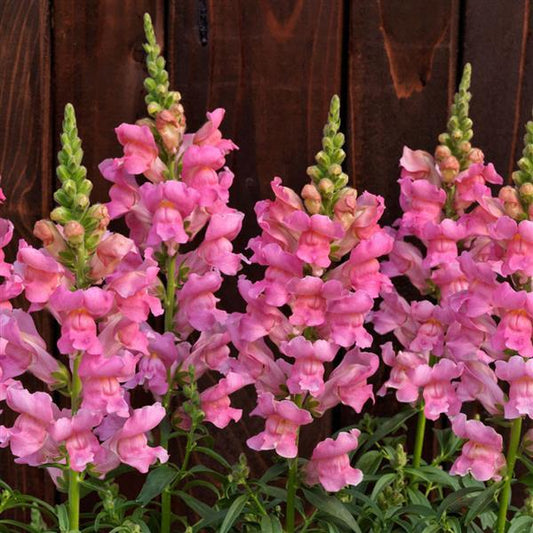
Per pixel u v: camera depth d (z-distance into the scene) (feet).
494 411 4.05
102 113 4.63
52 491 4.75
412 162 4.41
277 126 4.66
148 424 3.86
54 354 4.69
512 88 4.68
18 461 3.86
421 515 4.24
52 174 4.64
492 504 4.01
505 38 4.66
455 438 4.48
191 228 4.21
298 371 3.92
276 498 4.47
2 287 3.83
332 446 3.95
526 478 3.99
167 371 4.17
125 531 4.00
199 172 4.14
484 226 4.21
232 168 4.67
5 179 4.62
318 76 4.65
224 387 4.10
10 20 4.57
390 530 4.17
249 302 4.02
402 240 4.50
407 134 4.68
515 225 3.90
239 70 4.63
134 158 4.14
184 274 4.25
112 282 3.79
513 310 3.89
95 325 3.77
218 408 4.16
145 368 4.14
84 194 3.77
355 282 3.98
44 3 4.57
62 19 4.59
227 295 4.72
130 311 3.82
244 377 4.09
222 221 4.18
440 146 4.37
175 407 4.70
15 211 4.64
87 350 3.72
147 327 4.16
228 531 4.19
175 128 4.18
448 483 4.30
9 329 3.81
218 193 4.14
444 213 4.44
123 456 3.87
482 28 4.66
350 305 3.91
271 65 4.64
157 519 4.39
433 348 4.32
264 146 4.66
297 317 3.89
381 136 4.68
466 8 4.64
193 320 4.16
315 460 4.00
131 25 4.60
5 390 3.87
